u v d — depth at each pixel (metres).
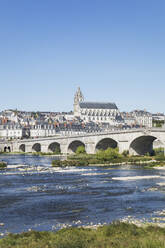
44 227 57.00
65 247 38.84
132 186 97.31
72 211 67.81
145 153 195.62
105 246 39.38
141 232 47.62
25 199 79.56
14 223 59.56
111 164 161.75
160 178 113.06
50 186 98.00
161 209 69.00
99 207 71.12
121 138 187.50
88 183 103.62
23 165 159.75
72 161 161.00
